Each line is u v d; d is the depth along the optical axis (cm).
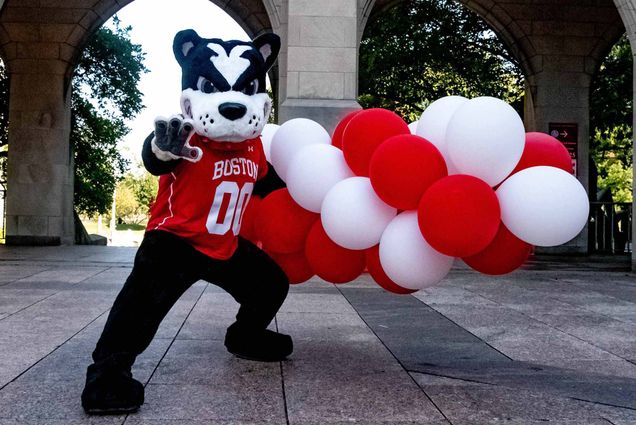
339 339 581
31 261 1228
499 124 383
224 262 443
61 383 421
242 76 407
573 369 496
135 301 396
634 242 1218
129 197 7662
